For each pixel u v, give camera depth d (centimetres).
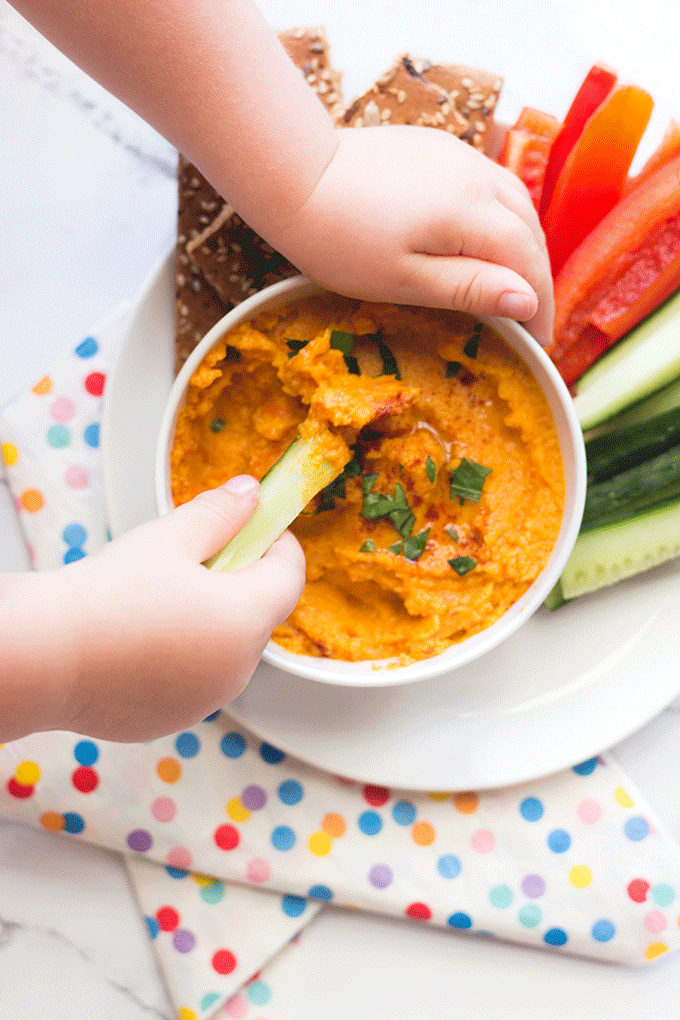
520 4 46
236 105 37
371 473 41
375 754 43
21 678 36
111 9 36
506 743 43
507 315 38
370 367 40
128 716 38
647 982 46
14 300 47
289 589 38
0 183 47
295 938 46
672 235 43
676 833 46
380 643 41
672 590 43
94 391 46
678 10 46
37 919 47
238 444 41
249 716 43
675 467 43
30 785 45
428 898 45
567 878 45
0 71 47
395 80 42
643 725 43
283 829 45
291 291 39
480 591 40
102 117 47
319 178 38
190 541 37
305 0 46
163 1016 46
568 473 39
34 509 46
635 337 44
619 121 42
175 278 42
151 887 46
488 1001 46
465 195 39
